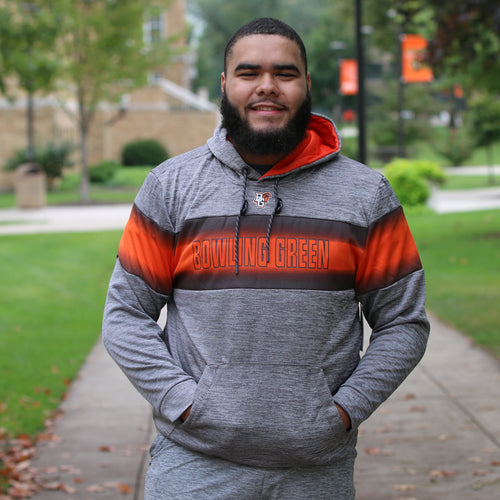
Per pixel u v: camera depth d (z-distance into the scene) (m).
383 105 42.03
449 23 12.32
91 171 31.98
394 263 2.23
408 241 2.28
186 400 2.10
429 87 41.88
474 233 15.20
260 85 2.15
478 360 6.91
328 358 2.14
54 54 23.05
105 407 5.89
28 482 4.38
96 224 19.11
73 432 5.32
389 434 5.14
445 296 9.65
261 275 2.12
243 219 2.17
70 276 11.98
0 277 11.81
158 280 2.24
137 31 24.06
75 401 6.05
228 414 2.07
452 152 41.22
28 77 16.05
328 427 2.09
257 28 2.19
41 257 13.80
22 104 30.48
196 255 2.18
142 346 2.17
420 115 42.00
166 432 2.19
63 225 18.97
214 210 2.20
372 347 2.22
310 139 2.26
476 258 12.32
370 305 2.28
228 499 2.12
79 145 31.08
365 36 45.31
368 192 2.23
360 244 2.20
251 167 2.22
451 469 4.53
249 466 2.12
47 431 5.34
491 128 30.31
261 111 2.16
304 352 2.10
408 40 20.59
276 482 2.12
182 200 2.24
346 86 23.09
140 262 2.24
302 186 2.21
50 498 4.20
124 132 37.19
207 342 2.13
